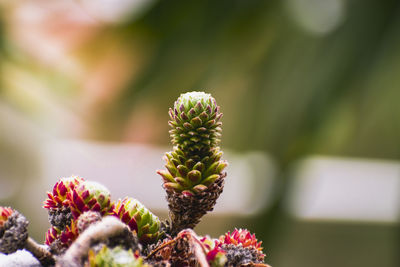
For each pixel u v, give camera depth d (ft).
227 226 3.86
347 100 3.58
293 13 3.64
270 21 3.65
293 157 3.72
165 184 1.12
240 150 3.87
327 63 3.56
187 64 3.82
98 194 1.07
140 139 4.34
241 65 3.76
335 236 4.22
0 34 4.35
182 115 1.10
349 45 3.51
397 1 3.41
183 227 1.14
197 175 1.10
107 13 4.01
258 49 3.73
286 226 3.76
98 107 4.33
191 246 1.07
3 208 1.02
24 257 1.07
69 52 4.29
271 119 3.73
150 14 3.80
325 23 3.58
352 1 3.50
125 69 4.01
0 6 4.32
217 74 3.83
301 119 3.63
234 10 3.68
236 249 1.07
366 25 3.47
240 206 3.89
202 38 3.78
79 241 0.97
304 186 3.79
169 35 3.83
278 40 3.66
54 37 4.34
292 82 3.63
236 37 3.76
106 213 1.08
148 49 3.92
